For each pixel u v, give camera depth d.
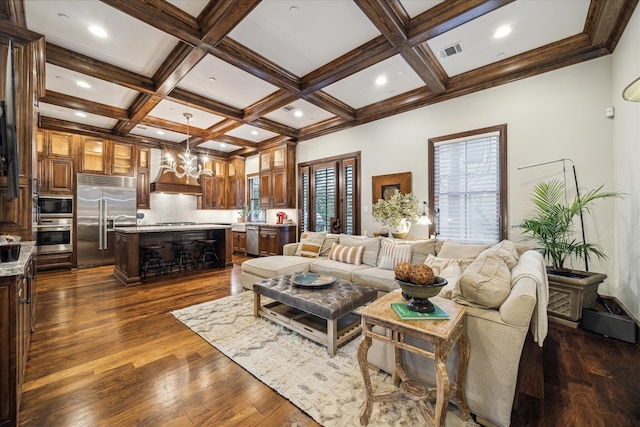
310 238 4.45
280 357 2.15
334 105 4.54
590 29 2.79
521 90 3.46
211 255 5.79
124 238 4.44
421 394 1.43
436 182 4.25
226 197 8.03
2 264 1.50
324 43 3.00
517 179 3.50
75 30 2.78
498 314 1.48
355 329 2.49
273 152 6.70
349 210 5.46
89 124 5.52
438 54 3.26
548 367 2.01
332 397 1.69
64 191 5.29
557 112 3.23
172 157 6.81
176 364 2.06
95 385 1.81
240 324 2.76
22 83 2.38
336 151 5.65
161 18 2.45
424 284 1.42
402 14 2.55
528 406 1.61
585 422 1.48
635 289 2.45
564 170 3.18
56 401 1.65
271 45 3.03
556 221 2.84
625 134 2.62
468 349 1.49
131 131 5.97
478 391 1.47
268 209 7.29
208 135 6.01
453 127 4.04
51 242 5.12
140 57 3.27
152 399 1.68
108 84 3.91
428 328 1.29
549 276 2.81
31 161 2.44
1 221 2.33
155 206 6.87
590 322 2.56
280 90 4.12
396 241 3.63
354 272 3.39
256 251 6.74
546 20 2.69
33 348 2.29
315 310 2.27
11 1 2.22
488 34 2.89
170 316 2.98
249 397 1.70
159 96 3.94
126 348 2.29
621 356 2.15
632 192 2.48
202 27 2.65
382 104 4.64
